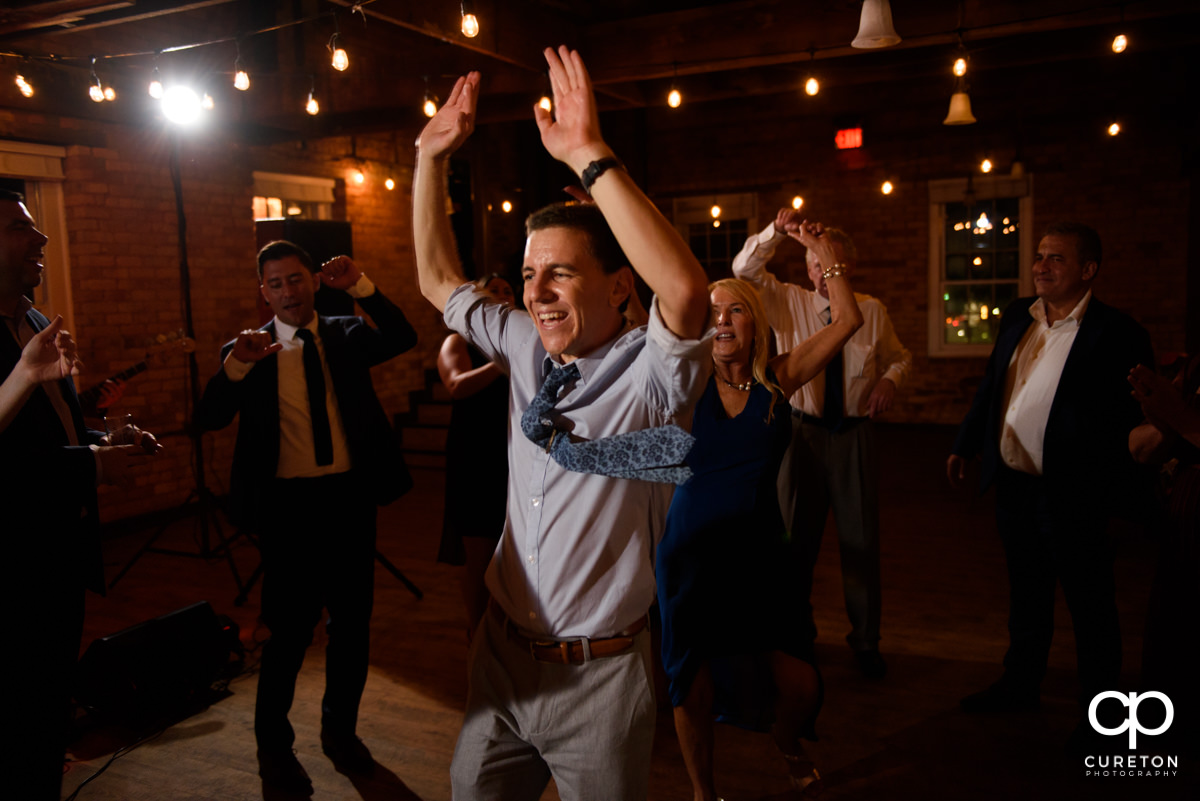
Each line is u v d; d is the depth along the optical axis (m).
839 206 9.25
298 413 2.66
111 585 4.59
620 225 1.10
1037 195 8.47
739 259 3.53
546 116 1.17
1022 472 2.87
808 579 3.36
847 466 3.33
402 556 5.05
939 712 3.03
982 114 8.56
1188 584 2.07
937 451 7.81
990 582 4.38
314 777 2.71
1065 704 3.05
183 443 6.16
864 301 3.42
